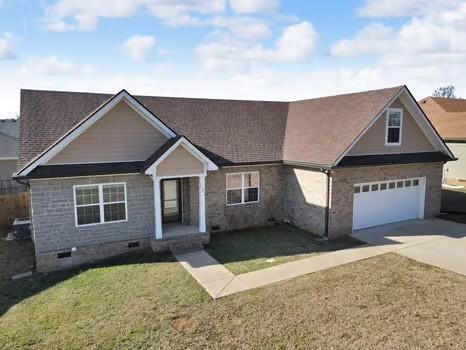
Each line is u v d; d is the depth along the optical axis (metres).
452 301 9.69
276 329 8.48
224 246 14.52
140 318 9.05
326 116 18.03
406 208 18.25
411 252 13.53
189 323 8.78
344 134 15.70
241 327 8.57
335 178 15.10
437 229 16.61
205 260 13.00
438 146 18.64
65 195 12.93
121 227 13.98
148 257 13.42
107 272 12.12
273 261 12.80
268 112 20.39
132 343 8.03
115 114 13.61
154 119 14.14
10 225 18.58
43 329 8.71
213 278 11.40
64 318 9.18
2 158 24.81
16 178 12.00
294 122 19.61
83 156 13.24
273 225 17.55
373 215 17.02
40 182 12.51
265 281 11.12
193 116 17.98
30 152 13.05
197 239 14.48
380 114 15.47
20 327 8.84
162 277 11.54
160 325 8.72
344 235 15.75
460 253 13.38
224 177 16.34
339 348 7.75
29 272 12.62
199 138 16.72
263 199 17.44
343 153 14.65
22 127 13.95
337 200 15.30
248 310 9.34
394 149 17.20
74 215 13.14
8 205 18.48
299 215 16.94
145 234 14.44
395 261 12.62
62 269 12.96
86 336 8.34
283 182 17.83
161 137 14.51
